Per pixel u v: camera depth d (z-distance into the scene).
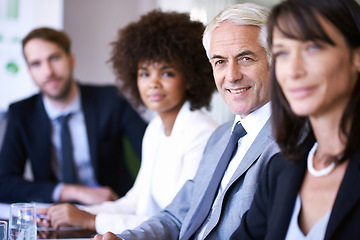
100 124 3.20
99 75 5.41
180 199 1.88
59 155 3.21
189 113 2.18
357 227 0.99
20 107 3.18
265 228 1.26
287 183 1.13
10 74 4.41
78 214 2.10
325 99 0.98
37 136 3.13
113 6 5.39
